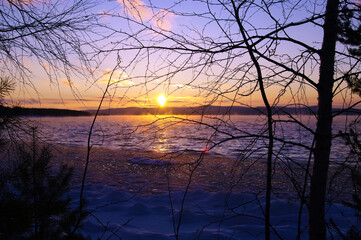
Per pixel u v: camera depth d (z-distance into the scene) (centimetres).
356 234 323
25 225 328
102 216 689
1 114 285
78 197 854
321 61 228
